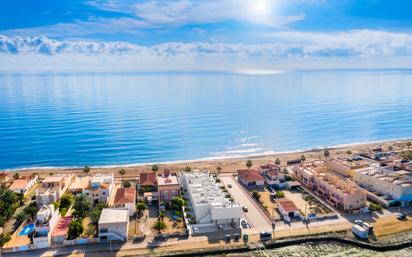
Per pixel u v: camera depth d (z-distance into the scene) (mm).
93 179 117812
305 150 186250
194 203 97938
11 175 140000
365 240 87562
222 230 91062
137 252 81312
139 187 119312
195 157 177375
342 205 104375
